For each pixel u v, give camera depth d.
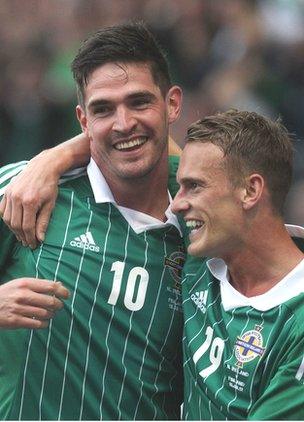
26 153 27.58
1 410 12.82
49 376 12.70
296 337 11.34
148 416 12.89
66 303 12.75
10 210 12.93
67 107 27.45
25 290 12.07
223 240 12.02
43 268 12.89
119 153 12.78
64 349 12.70
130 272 12.98
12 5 30.08
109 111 12.77
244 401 11.59
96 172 13.25
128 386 12.78
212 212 11.98
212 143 12.03
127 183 13.00
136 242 13.10
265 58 26.61
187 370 12.41
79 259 12.92
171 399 13.09
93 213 13.13
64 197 13.22
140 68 12.75
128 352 12.81
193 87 26.94
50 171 13.12
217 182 11.97
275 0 28.12
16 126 27.81
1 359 12.95
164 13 28.00
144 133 12.75
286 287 11.70
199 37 27.50
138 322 12.89
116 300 12.86
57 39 29.02
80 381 12.68
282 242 12.03
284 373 11.30
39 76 28.17
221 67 26.97
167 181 13.36
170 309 13.03
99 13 29.12
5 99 28.08
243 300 11.89
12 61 28.58
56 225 13.07
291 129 25.72
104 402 12.71
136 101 12.73
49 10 29.77
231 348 11.78
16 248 13.20
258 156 11.95
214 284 12.40
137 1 28.80
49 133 27.61
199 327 12.35
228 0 27.77
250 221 11.96
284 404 11.28
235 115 12.16
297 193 24.33
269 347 11.48
